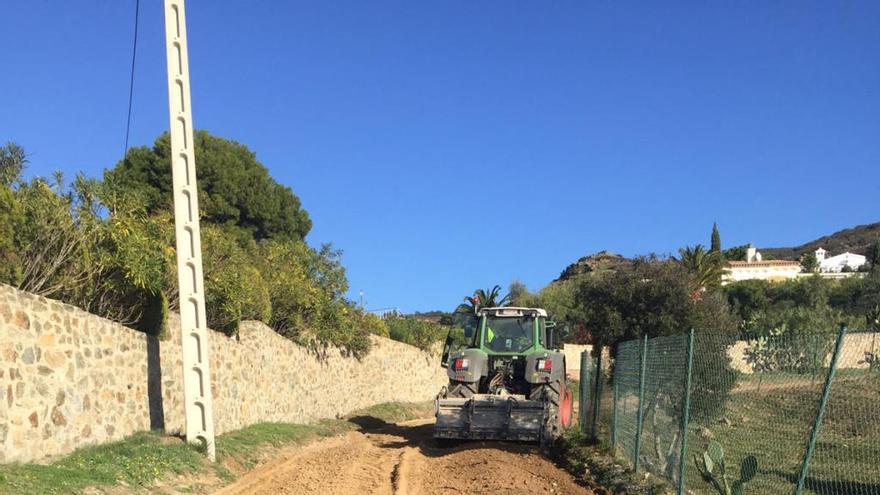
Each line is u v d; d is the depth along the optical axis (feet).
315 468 40.32
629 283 72.84
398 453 47.50
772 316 101.81
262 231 116.98
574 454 45.14
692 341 29.48
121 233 36.40
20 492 24.02
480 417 46.83
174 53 38.60
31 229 32.71
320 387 72.54
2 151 34.76
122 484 29.19
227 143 116.06
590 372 59.82
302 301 67.26
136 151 103.86
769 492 24.21
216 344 46.96
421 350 124.06
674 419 31.73
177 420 42.47
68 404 31.53
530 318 54.95
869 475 22.48
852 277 171.53
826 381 20.44
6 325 27.81
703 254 123.65
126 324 39.75
